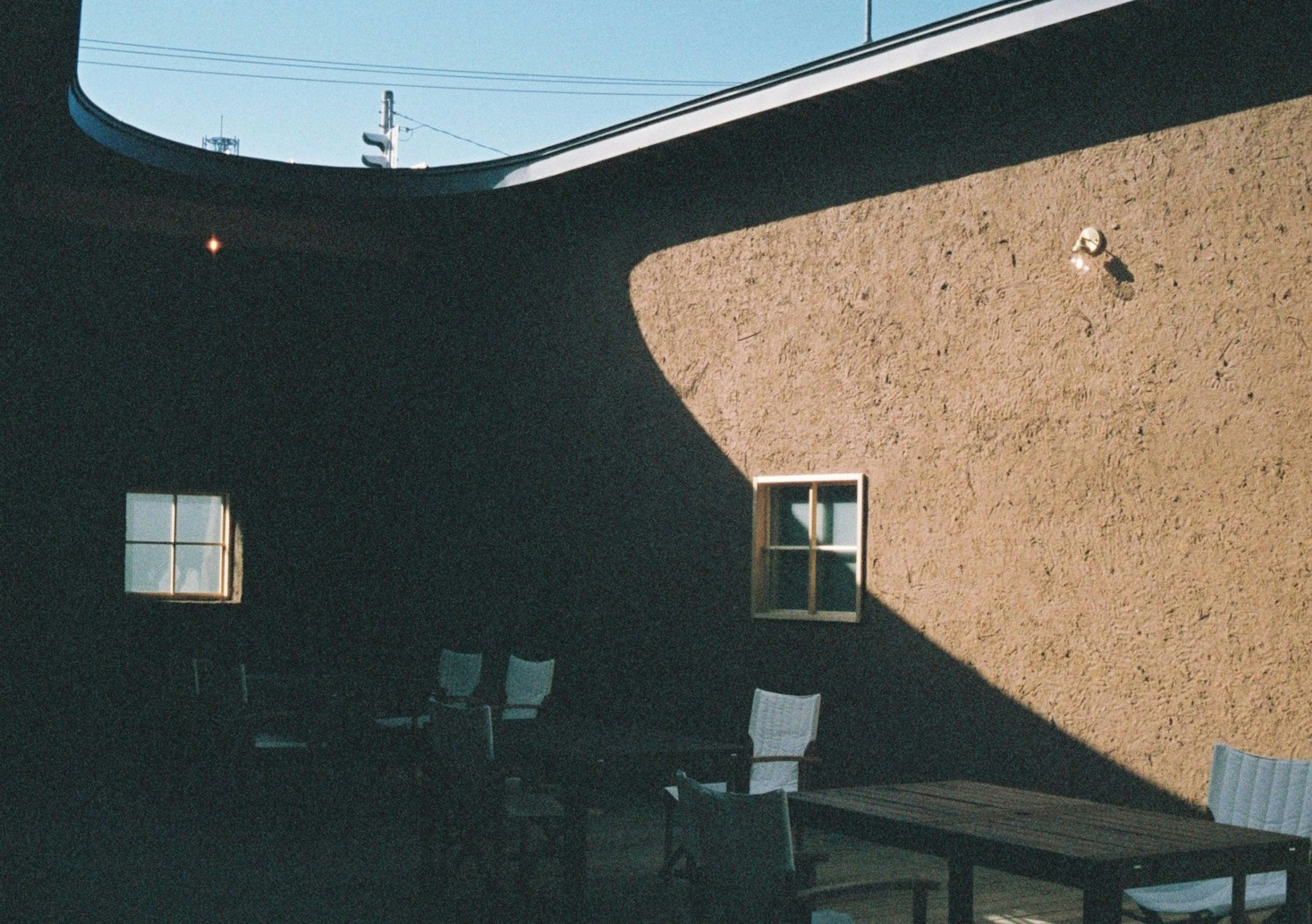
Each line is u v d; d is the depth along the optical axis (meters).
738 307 8.95
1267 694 6.14
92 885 6.16
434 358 11.48
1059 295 7.10
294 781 9.23
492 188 10.21
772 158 8.73
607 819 8.14
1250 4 6.34
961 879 4.10
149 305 11.19
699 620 9.09
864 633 8.00
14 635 10.59
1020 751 7.14
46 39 6.93
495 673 10.67
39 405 10.75
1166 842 3.65
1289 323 6.16
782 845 3.38
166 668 10.05
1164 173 6.68
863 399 8.09
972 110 7.57
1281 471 6.15
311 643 11.62
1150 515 6.65
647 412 9.60
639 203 9.74
